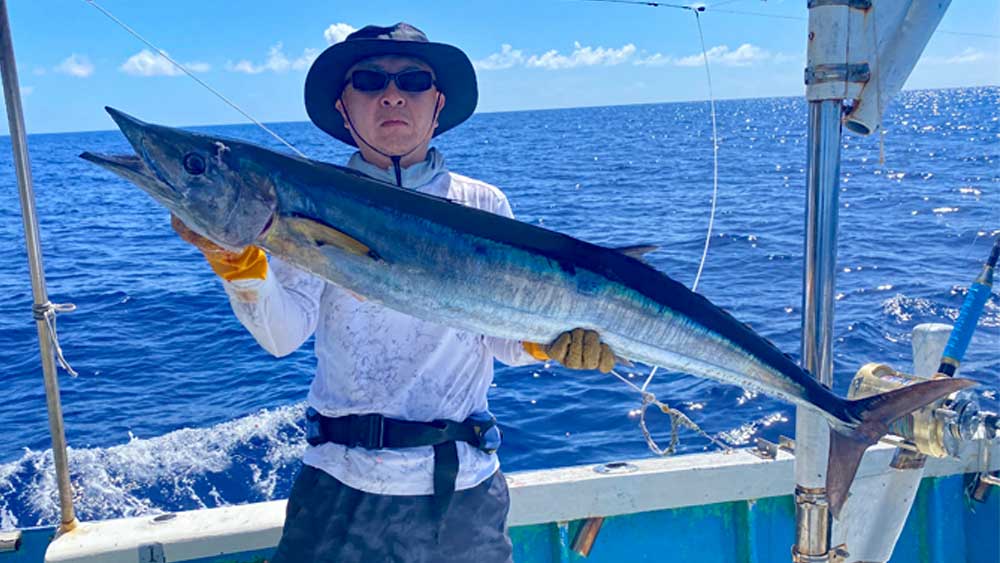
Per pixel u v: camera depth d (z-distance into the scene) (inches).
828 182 94.5
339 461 96.0
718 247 611.5
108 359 375.2
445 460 96.0
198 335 415.2
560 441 264.1
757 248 601.3
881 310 410.3
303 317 93.8
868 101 95.1
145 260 657.6
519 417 284.0
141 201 1230.9
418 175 104.9
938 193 919.0
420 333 97.0
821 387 99.0
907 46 93.6
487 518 99.7
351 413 96.3
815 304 97.6
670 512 126.6
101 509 229.0
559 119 5231.3
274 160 85.9
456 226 90.6
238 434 277.6
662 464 127.4
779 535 129.3
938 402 100.2
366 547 95.1
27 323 445.1
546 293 93.0
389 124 101.1
